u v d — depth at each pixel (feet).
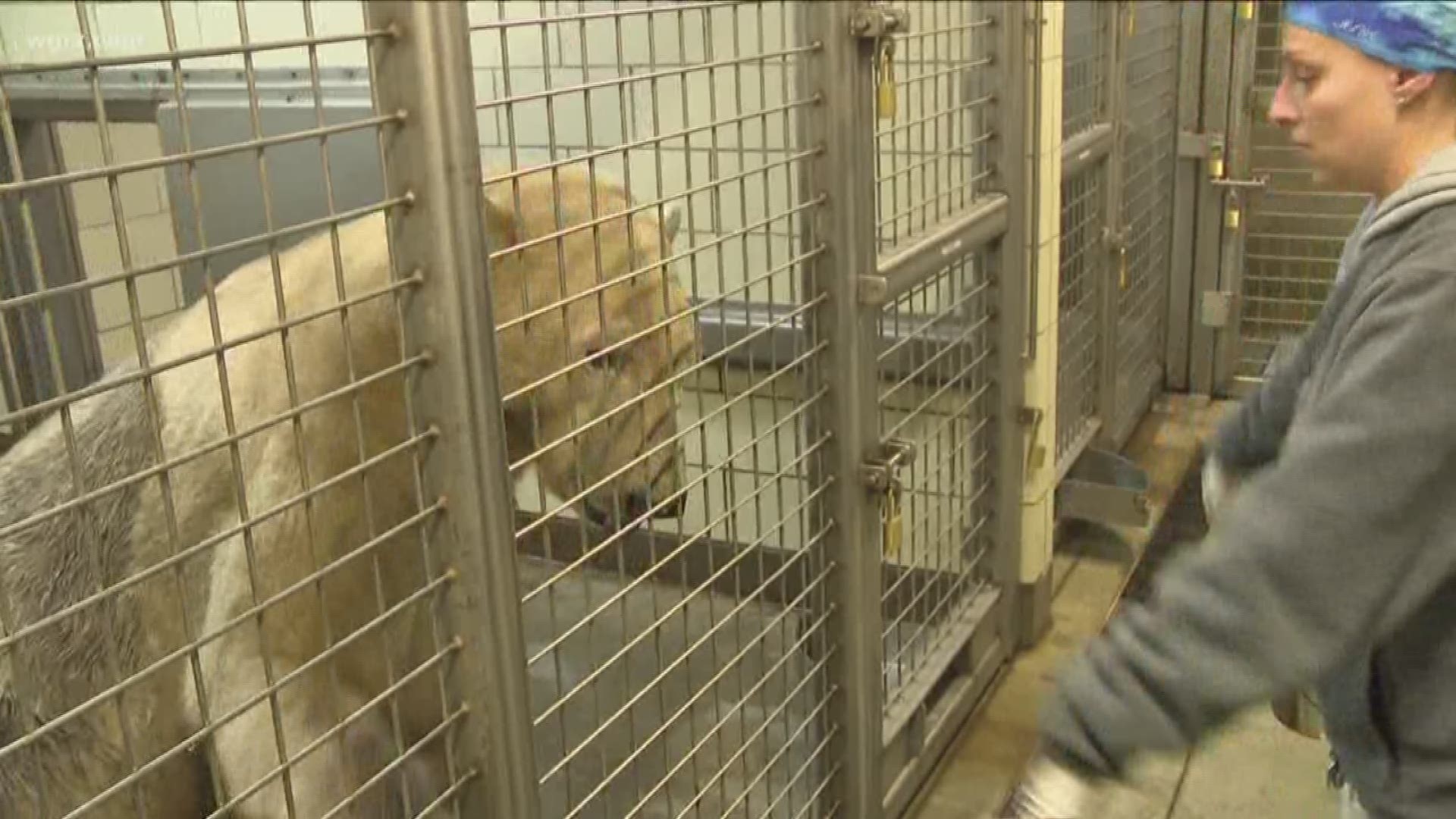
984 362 9.64
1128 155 13.17
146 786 5.86
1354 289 3.89
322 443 5.41
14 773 5.57
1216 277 15.12
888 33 6.73
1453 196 3.59
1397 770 4.08
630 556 8.08
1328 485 3.45
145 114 8.89
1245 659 3.44
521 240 5.00
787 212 6.42
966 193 9.49
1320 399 3.66
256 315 5.67
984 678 10.02
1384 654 3.99
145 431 5.74
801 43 6.58
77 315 7.00
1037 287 9.94
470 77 3.70
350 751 5.53
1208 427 14.70
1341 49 3.98
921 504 9.20
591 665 5.53
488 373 3.88
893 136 8.55
